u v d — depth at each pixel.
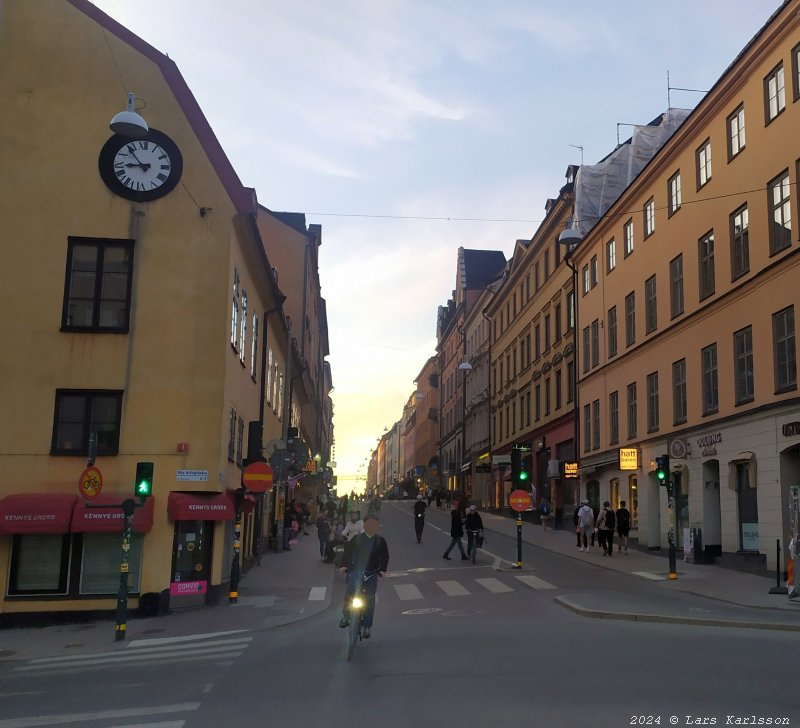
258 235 20.52
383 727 7.18
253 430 20.06
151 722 7.79
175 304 18.14
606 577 21.84
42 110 18.44
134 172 18.45
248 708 8.21
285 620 15.55
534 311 47.59
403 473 136.38
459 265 77.81
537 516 44.34
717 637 11.91
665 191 28.34
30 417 17.39
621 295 32.62
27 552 16.89
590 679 8.91
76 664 12.03
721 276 24.02
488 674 9.36
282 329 30.61
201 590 17.58
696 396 25.50
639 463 29.89
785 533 20.06
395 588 20.17
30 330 17.67
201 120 18.77
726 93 23.78
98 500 16.98
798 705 7.62
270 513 31.67
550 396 43.50
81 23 18.78
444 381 87.44
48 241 18.00
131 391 17.70
